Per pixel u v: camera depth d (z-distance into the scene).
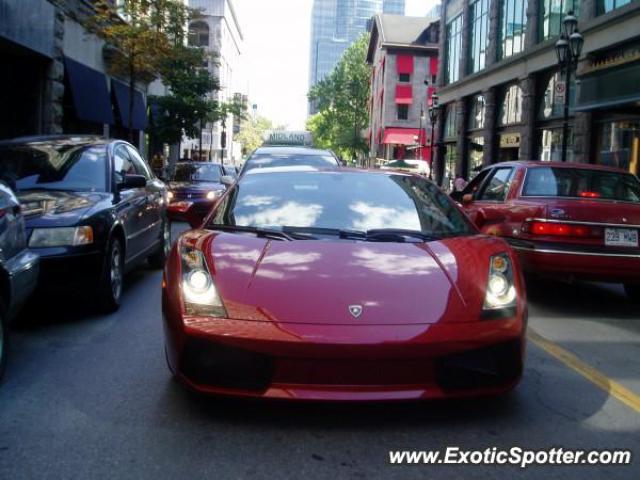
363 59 76.50
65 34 20.47
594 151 21.09
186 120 31.23
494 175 8.91
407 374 3.57
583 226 7.01
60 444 3.53
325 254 4.20
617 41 19.42
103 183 7.24
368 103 75.81
